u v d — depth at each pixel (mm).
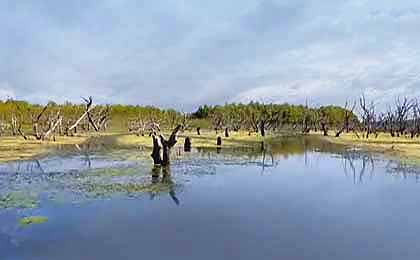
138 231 15711
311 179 29781
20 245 13984
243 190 24578
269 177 30312
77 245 14031
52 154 43312
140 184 25578
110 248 13820
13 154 42375
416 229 16469
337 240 14984
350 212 19250
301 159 45000
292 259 13070
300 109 135875
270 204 20750
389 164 39969
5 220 16891
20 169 31781
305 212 19141
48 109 94125
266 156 47125
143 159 38906
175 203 20594
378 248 14148
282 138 88000
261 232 15844
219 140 58844
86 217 17594
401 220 17828
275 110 133750
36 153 43719
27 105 101250
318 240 14953
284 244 14469
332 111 138125
